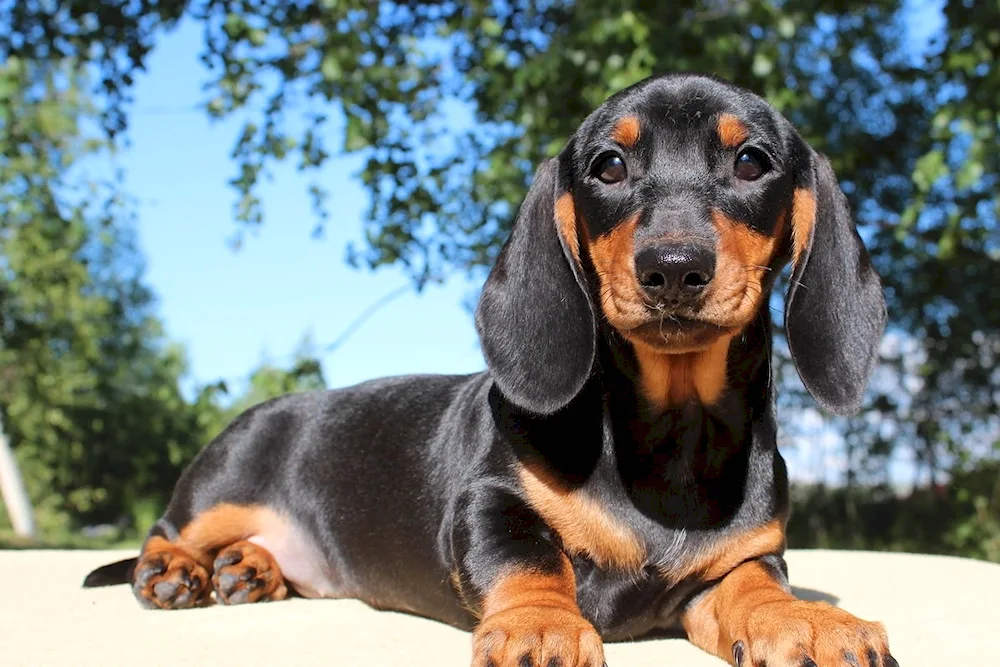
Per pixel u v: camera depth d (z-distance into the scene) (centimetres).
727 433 44
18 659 41
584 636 35
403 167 114
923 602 53
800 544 142
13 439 216
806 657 36
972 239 114
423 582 49
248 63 112
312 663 40
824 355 46
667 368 42
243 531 58
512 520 43
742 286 40
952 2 101
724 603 42
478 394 50
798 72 122
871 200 145
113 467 314
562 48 102
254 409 60
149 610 52
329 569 56
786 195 45
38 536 240
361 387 59
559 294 46
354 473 55
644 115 44
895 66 144
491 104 111
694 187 42
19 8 116
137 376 396
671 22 102
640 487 43
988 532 128
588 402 44
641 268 39
